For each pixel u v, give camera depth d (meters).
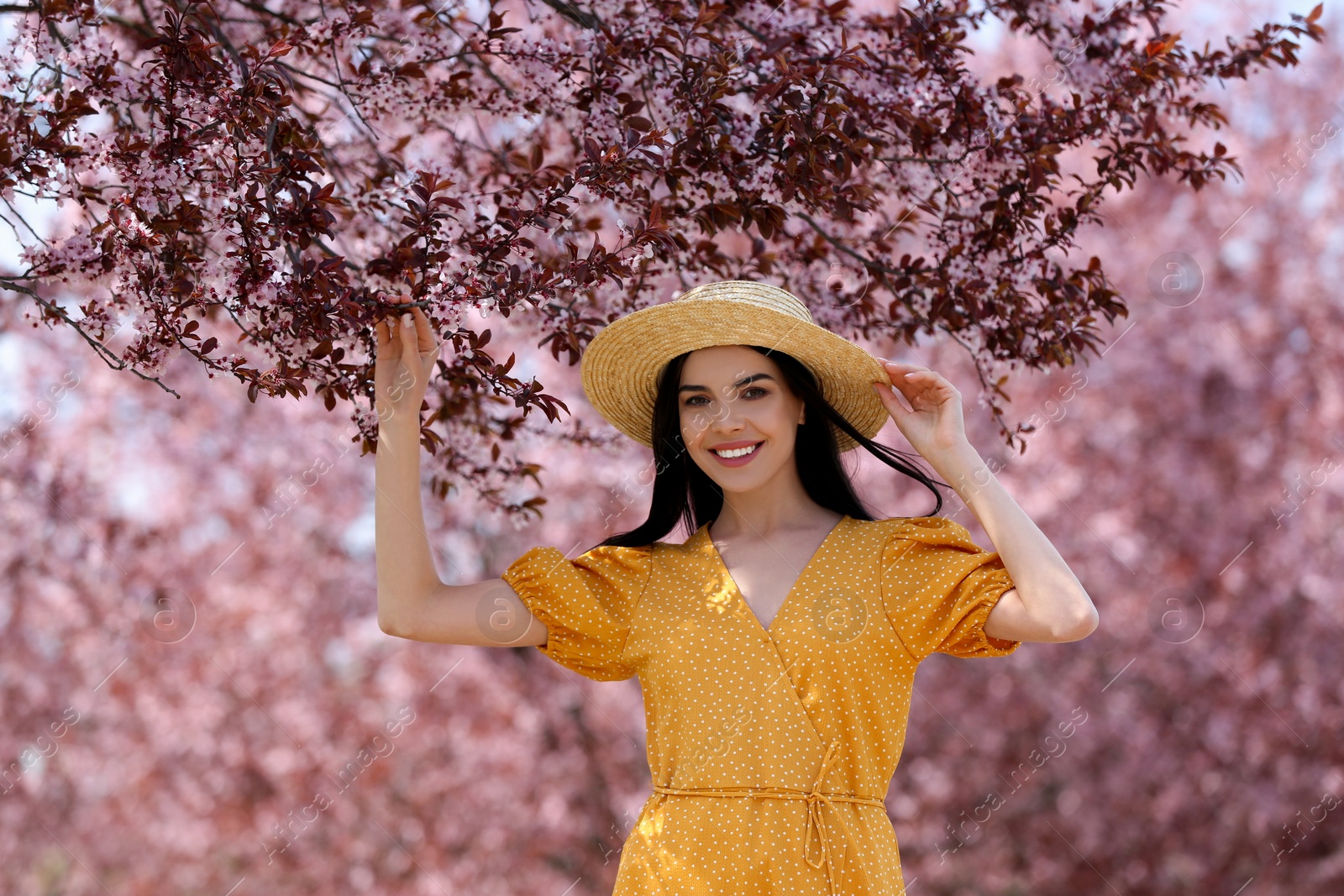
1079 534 7.23
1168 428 7.39
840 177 2.39
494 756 7.17
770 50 2.49
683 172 2.38
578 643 2.06
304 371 2.20
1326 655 6.86
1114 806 7.25
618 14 2.66
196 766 6.98
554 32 2.97
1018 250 2.84
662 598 2.08
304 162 2.16
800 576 2.04
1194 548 7.12
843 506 2.24
